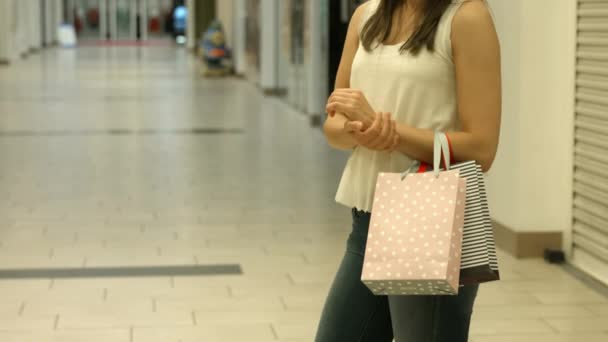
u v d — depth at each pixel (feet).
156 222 21.50
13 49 88.17
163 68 82.64
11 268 17.15
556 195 18.12
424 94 6.92
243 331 13.79
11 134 37.27
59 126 40.16
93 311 14.64
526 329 14.05
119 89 60.03
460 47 6.76
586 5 16.87
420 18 6.99
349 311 7.50
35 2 110.42
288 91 52.06
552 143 17.95
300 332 13.79
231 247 19.13
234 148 34.12
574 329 14.08
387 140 6.64
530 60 17.74
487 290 16.12
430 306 6.79
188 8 119.14
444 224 6.15
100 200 24.07
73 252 18.48
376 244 6.32
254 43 64.49
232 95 57.31
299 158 31.83
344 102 6.78
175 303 15.14
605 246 16.46
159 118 43.91
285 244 19.49
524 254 18.24
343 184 7.45
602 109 16.31
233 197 24.73
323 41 39.68
